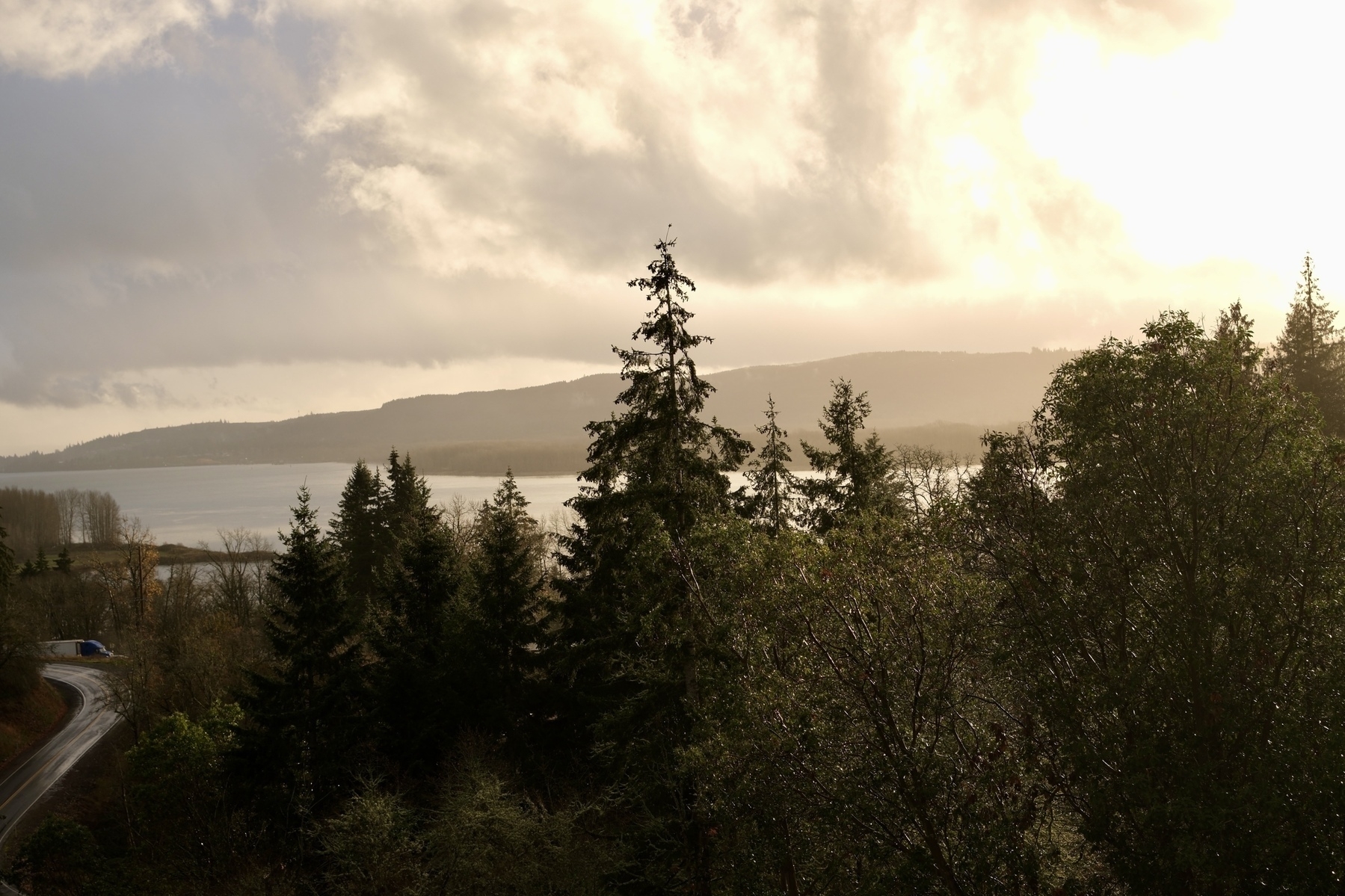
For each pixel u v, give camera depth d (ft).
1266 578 46.83
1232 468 48.32
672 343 72.69
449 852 77.71
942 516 57.72
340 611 111.04
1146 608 49.11
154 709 173.68
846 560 54.49
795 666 53.83
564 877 76.84
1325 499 46.73
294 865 97.09
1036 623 51.16
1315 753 43.04
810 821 51.88
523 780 98.02
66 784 169.68
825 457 104.53
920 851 47.34
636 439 73.72
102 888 107.45
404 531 192.24
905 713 50.62
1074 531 51.98
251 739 106.22
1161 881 44.55
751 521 91.91
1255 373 51.24
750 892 52.85
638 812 88.07
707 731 58.65
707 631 63.87
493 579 108.78
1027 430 57.88
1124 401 50.37
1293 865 42.37
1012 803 49.06
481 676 104.88
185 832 111.14
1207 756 45.29
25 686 218.38
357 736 106.93
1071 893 47.91
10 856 133.18
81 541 597.11
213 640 185.37
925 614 51.47
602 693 99.04
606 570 91.97
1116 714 48.55
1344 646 44.73
